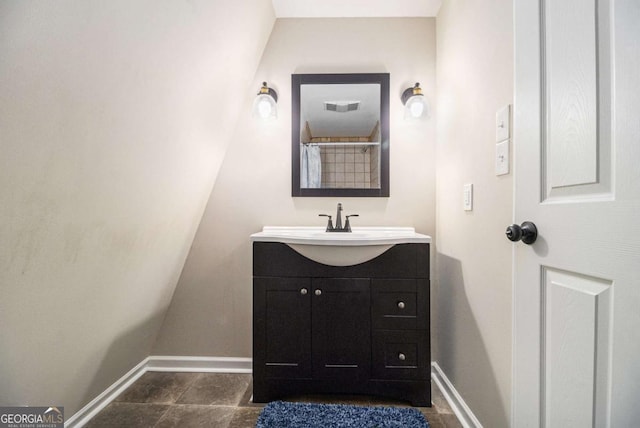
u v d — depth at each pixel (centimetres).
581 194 63
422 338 130
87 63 69
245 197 169
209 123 138
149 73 89
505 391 96
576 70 64
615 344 55
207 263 169
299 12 163
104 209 94
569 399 66
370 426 117
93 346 118
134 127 92
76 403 122
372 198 167
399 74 166
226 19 118
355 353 131
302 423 119
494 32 102
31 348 90
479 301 113
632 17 52
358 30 167
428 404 130
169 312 170
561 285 68
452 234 141
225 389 149
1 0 52
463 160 128
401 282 131
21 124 62
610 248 56
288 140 168
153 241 129
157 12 82
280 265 133
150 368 168
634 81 52
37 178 69
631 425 52
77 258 92
